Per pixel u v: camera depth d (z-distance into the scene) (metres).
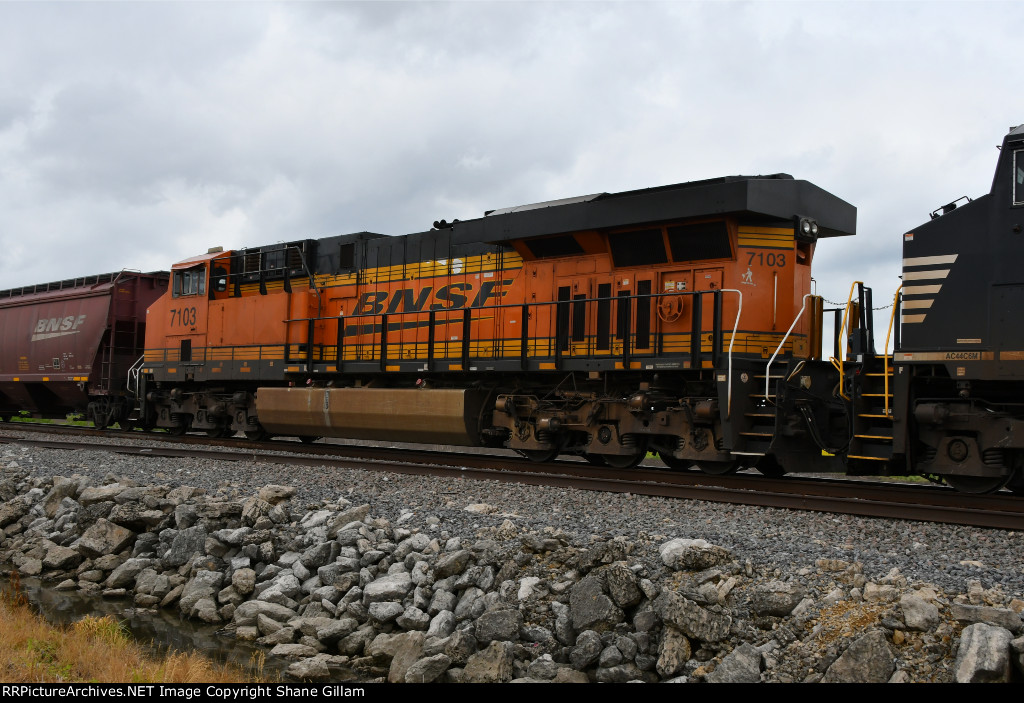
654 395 10.87
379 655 6.32
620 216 10.90
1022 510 7.83
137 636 7.12
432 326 13.15
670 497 8.97
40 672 6.10
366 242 14.67
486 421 12.80
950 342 8.20
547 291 12.10
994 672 4.56
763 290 10.41
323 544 7.68
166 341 17.64
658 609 5.77
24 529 9.94
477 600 6.47
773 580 5.77
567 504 8.53
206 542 8.21
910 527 7.19
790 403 9.78
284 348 14.93
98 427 20.16
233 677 6.11
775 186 10.16
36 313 22.66
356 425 13.98
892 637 5.08
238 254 16.67
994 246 7.98
